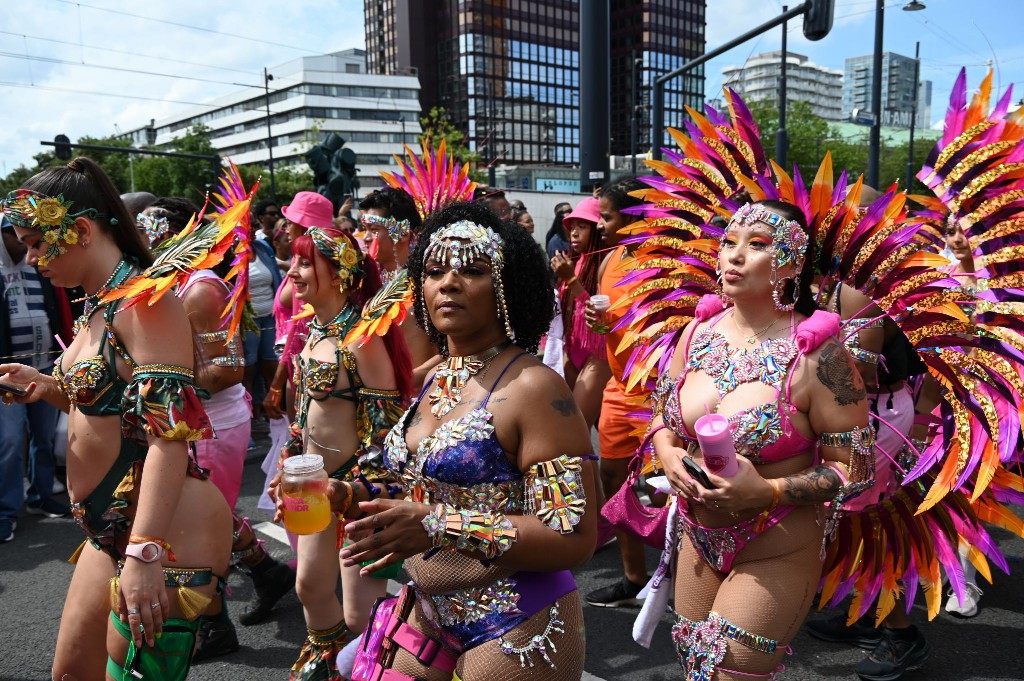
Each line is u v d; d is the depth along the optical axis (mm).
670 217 3152
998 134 2701
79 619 2297
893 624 3211
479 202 2018
